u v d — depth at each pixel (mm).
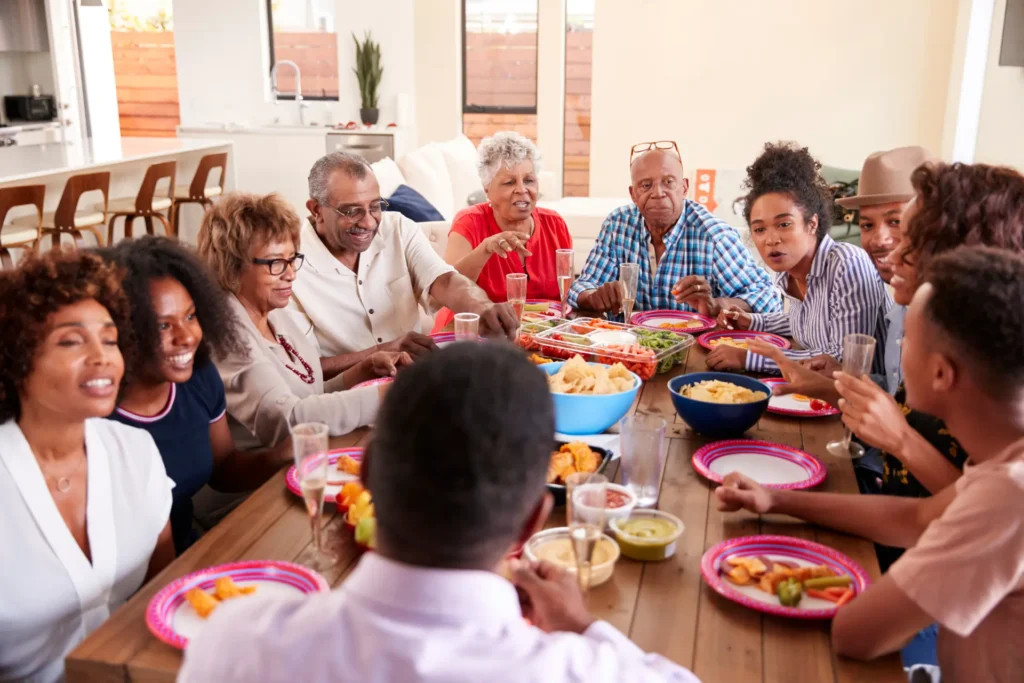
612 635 954
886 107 6785
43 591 1440
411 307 2873
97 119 7719
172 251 1764
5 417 1422
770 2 6801
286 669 757
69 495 1501
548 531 1417
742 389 1945
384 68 7566
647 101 7156
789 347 2555
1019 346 1119
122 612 1272
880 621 1144
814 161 2480
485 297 2744
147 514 1599
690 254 3137
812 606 1292
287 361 2270
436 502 736
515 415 755
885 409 1561
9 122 6941
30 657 1460
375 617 744
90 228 5348
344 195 2609
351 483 1588
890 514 1476
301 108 7570
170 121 9555
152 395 1798
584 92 7492
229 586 1291
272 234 2123
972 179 1640
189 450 1862
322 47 7613
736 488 1536
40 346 1378
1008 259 1174
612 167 7344
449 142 6855
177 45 7594
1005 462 1152
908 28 6629
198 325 1770
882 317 2410
